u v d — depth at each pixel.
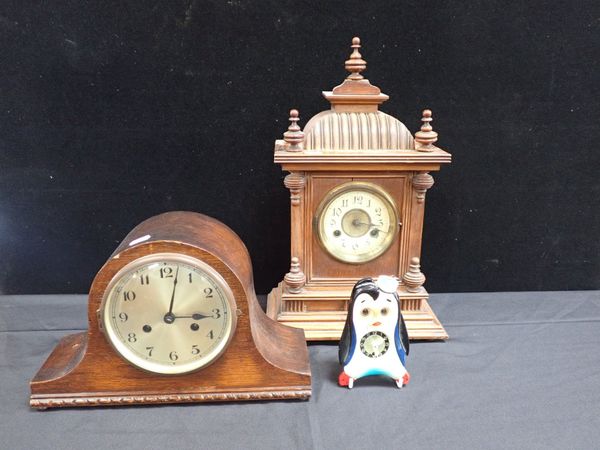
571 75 1.63
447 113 1.66
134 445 1.07
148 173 1.69
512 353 1.43
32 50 1.54
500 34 1.58
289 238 1.78
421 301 1.52
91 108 1.61
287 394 1.20
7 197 1.68
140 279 1.11
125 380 1.17
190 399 1.19
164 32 1.54
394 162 1.32
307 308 1.49
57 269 1.78
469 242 1.81
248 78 1.60
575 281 1.85
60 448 1.06
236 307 1.13
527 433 1.12
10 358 1.39
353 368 1.25
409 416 1.17
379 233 1.44
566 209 1.78
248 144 1.67
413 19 1.56
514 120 1.67
